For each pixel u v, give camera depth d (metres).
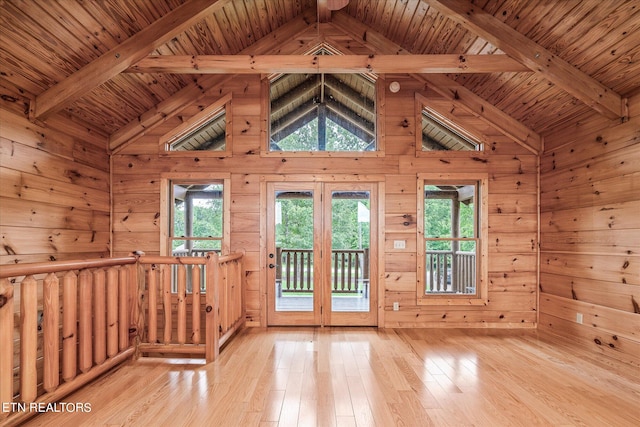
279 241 4.14
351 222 4.14
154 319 3.02
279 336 3.69
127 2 2.71
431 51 3.94
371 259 4.12
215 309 2.96
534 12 2.82
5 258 2.67
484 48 3.52
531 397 2.33
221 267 3.25
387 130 4.14
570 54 2.97
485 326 4.07
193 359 2.99
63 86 2.96
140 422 2.01
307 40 4.17
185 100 4.09
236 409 2.15
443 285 4.16
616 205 3.07
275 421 2.02
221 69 3.17
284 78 4.30
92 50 2.89
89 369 2.44
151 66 3.12
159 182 4.10
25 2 2.33
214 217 4.18
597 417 2.09
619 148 3.04
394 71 3.22
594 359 3.04
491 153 4.13
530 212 4.12
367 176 4.11
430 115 4.26
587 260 3.37
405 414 2.10
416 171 4.13
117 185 4.09
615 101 3.03
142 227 4.08
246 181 4.13
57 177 3.23
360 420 2.03
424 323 4.07
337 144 4.21
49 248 3.12
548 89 3.47
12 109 2.73
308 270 4.13
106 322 2.69
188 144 4.21
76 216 3.50
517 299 4.09
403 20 3.70
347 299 4.12
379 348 3.30
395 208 4.12
